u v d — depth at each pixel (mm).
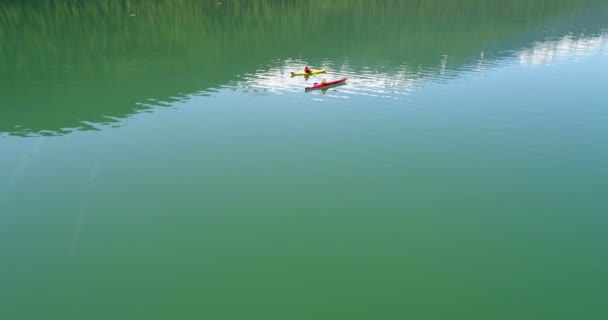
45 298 19578
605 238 23047
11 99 42594
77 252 22375
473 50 67000
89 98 43375
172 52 62625
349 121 37938
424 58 60750
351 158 31734
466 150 32844
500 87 47281
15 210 25625
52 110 40250
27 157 31406
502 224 24422
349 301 19312
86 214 25344
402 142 34125
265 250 22531
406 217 25156
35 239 23359
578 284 20047
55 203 26375
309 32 78625
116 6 93188
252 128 36594
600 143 33656
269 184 28469
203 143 33875
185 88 46906
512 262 21500
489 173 29734
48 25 77188
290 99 43625
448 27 86688
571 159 31375
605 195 26984
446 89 46656
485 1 120062
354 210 25844
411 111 40312
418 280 20484
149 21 82812
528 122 37688
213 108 41062
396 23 89438
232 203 26516
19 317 18609
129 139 34438
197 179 29000
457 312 18609
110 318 18516
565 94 44781
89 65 55156
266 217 25234
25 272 21094
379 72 53469
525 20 97500
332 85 47812
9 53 59938
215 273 21016
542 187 27922
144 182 28609
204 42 69188
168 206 26141
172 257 22062
